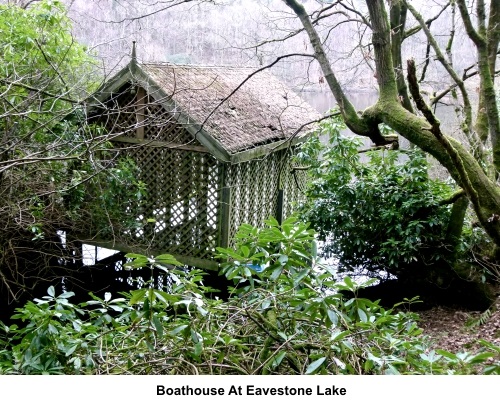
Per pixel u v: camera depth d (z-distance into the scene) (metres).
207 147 8.34
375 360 2.77
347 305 3.17
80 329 3.15
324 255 8.18
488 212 5.50
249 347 3.23
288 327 3.21
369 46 7.45
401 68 7.04
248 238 3.46
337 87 6.09
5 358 3.57
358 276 8.38
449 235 7.61
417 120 5.59
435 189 7.85
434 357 2.94
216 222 8.82
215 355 3.10
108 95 8.34
